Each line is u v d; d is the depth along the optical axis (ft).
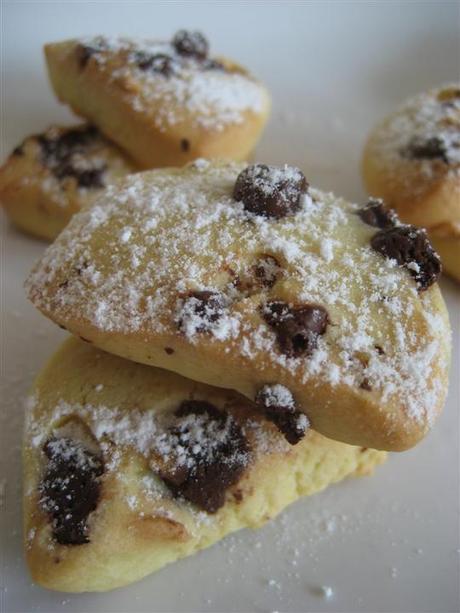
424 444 0.30
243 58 0.51
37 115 0.46
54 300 0.26
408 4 0.51
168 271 0.25
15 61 0.48
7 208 0.39
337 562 0.27
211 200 0.27
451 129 0.39
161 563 0.26
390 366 0.23
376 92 0.50
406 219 0.37
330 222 0.27
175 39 0.42
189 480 0.25
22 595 0.25
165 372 0.28
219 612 0.25
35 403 0.28
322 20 0.51
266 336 0.23
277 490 0.27
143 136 0.39
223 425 0.26
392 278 0.25
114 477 0.25
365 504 0.28
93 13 0.50
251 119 0.40
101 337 0.25
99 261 0.26
